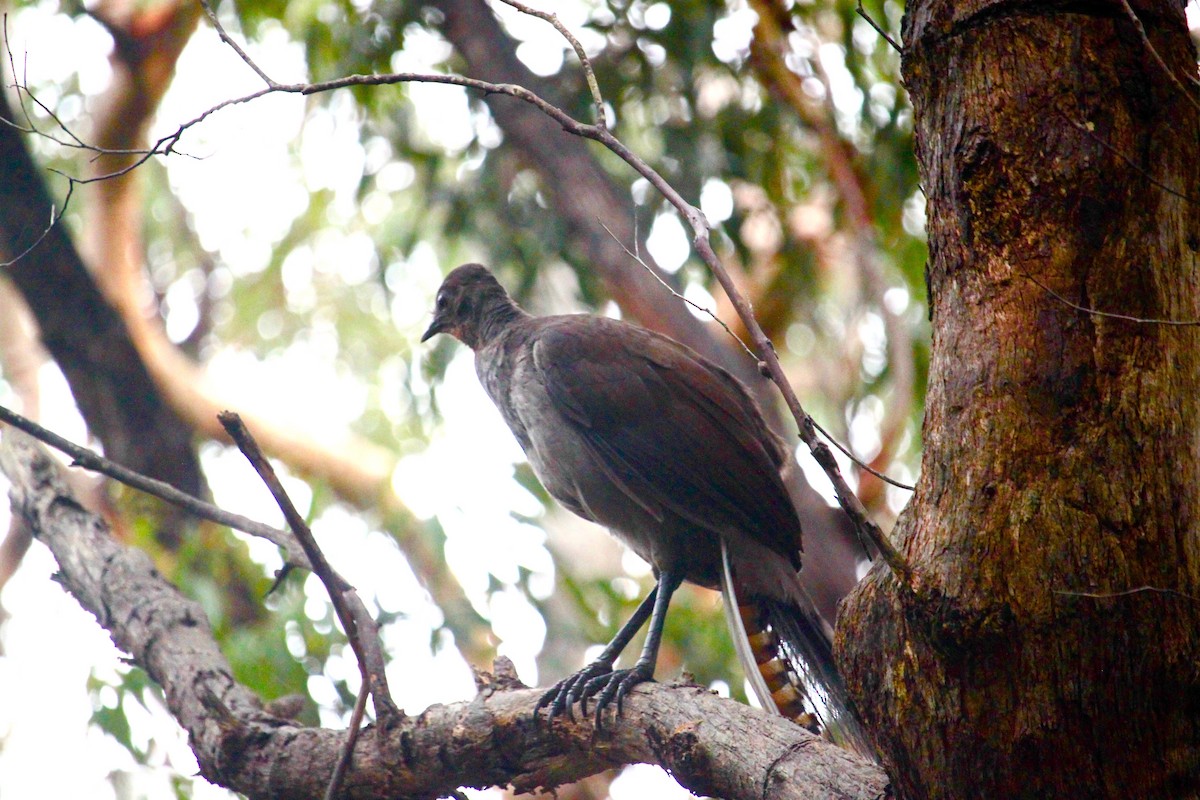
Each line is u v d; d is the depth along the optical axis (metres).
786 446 10.80
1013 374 5.34
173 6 19.33
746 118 18.02
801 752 6.39
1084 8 5.41
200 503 8.70
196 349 26.03
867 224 17.55
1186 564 5.13
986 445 5.32
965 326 5.52
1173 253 5.33
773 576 9.59
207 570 15.19
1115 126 5.31
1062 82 5.36
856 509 5.26
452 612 15.55
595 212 17.20
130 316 19.89
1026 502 5.18
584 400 10.36
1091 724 5.11
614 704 7.71
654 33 17.53
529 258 18.36
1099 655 5.06
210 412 20.38
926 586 5.27
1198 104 4.97
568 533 20.89
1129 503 5.12
